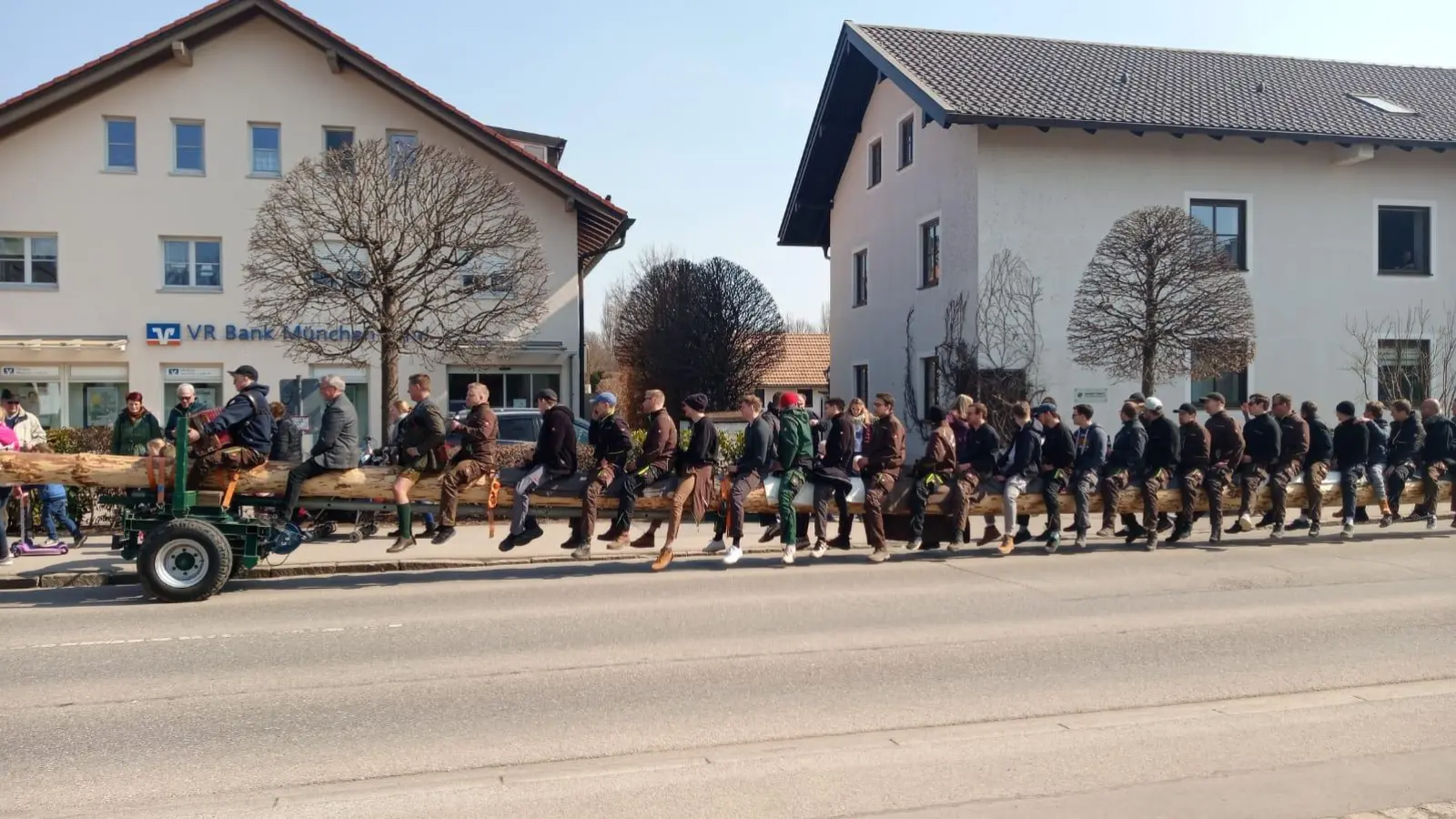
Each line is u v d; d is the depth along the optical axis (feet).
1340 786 15.26
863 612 28.32
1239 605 29.27
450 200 58.29
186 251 79.15
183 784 15.69
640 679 21.50
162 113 78.02
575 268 82.58
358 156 57.77
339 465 32.60
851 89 85.15
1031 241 67.00
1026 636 25.38
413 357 80.07
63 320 76.89
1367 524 47.29
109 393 78.38
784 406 37.42
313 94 79.71
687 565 37.58
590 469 34.99
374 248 56.70
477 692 20.63
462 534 44.73
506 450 46.60
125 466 31.73
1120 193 68.23
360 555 38.68
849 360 90.94
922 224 75.41
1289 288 70.54
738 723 18.57
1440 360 71.92
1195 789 15.16
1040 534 42.50
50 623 27.61
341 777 15.94
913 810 14.37
